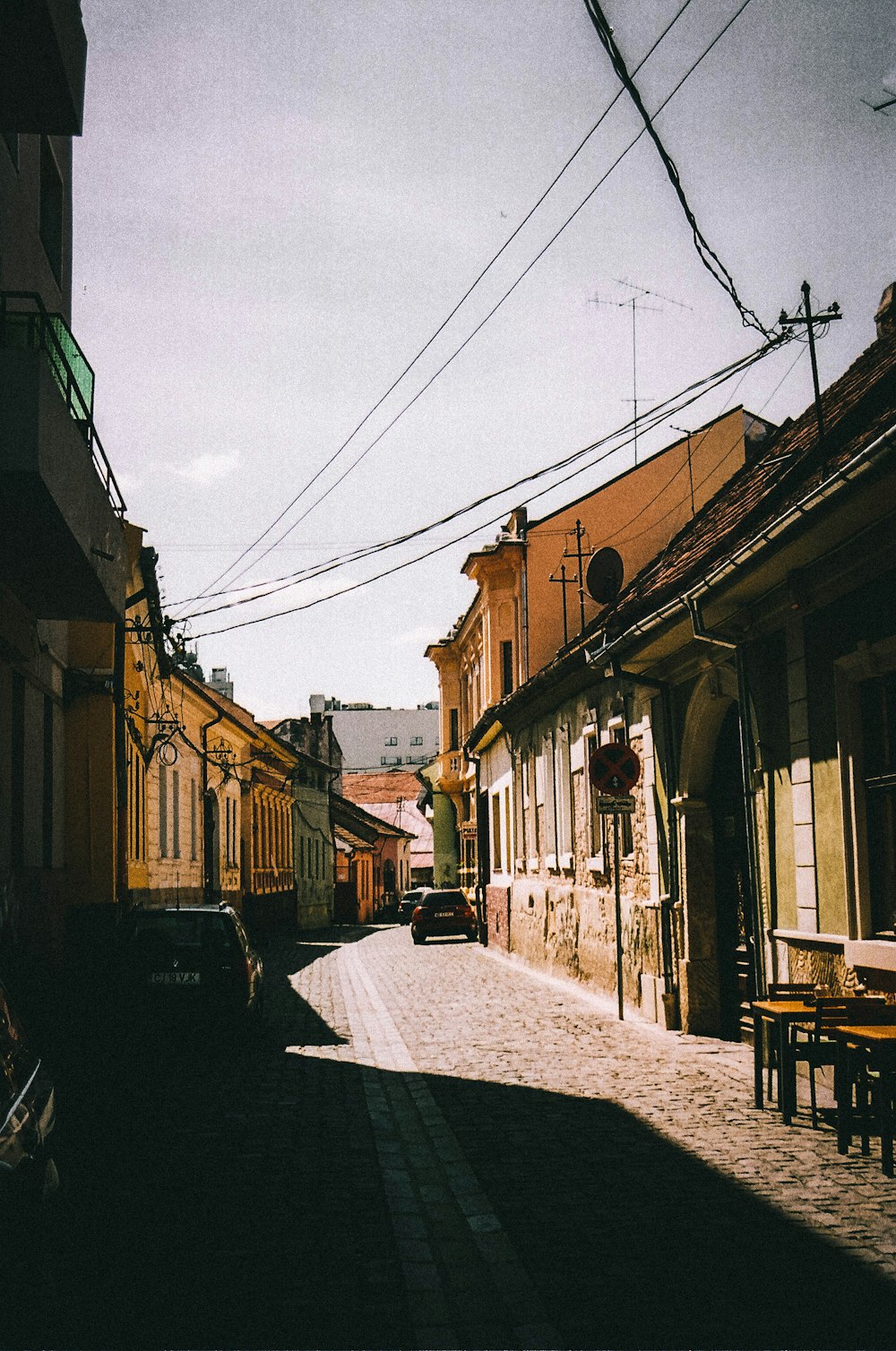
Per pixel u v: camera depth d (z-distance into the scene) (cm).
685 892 1318
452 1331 482
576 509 3138
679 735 1345
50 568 1336
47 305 1641
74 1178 733
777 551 895
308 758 5516
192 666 4016
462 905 3581
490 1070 1141
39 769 1762
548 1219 639
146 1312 502
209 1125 900
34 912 1673
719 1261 562
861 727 903
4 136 1380
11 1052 471
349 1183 721
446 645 4694
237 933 1383
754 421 2959
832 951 941
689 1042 1258
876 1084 780
